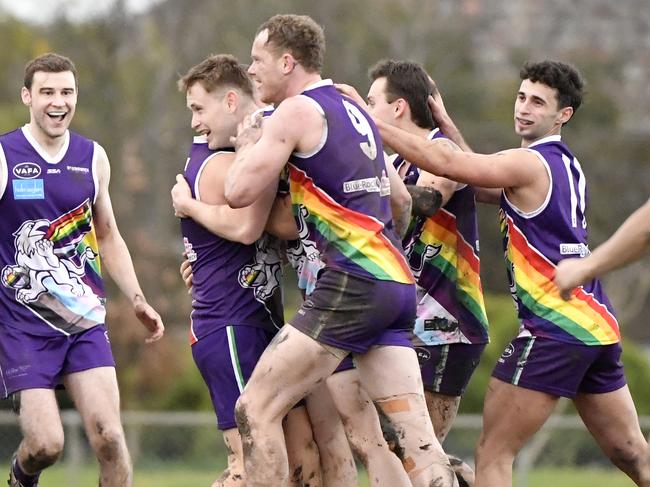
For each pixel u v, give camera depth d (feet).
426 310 83.51
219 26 353.92
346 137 70.44
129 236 291.79
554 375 79.20
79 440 185.37
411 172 85.30
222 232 75.82
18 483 84.17
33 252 82.84
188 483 183.21
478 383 230.89
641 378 241.76
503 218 82.28
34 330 82.43
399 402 71.41
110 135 326.65
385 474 76.38
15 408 82.74
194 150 80.74
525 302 80.38
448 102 352.69
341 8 352.49
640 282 333.62
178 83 81.61
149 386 250.78
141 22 361.71
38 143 83.76
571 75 82.28
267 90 72.90
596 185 350.23
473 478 88.58
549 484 183.21
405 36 356.18
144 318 88.12
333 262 70.03
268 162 69.26
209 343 78.23
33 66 83.51
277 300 79.61
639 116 380.99
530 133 82.58
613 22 398.01
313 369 69.92
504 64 390.63
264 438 69.82
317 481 80.74
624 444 82.43
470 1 388.98
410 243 83.66
